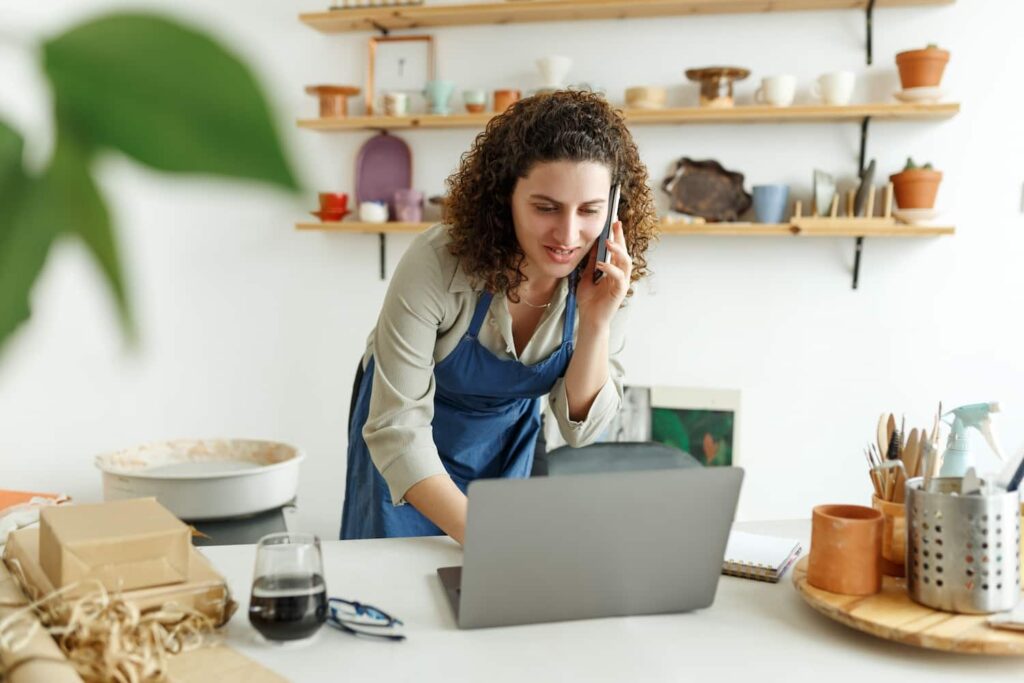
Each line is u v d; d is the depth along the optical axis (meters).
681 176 3.27
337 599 1.32
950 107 2.97
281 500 2.99
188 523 2.83
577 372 1.80
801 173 3.22
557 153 1.59
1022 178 3.10
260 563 1.17
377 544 1.59
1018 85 3.08
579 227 1.65
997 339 3.16
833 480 3.31
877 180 3.18
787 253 3.28
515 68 3.39
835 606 1.22
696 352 3.37
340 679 1.10
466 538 1.19
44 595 1.15
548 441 3.34
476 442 2.06
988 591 1.18
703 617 1.30
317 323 3.65
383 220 3.41
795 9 3.17
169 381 3.76
